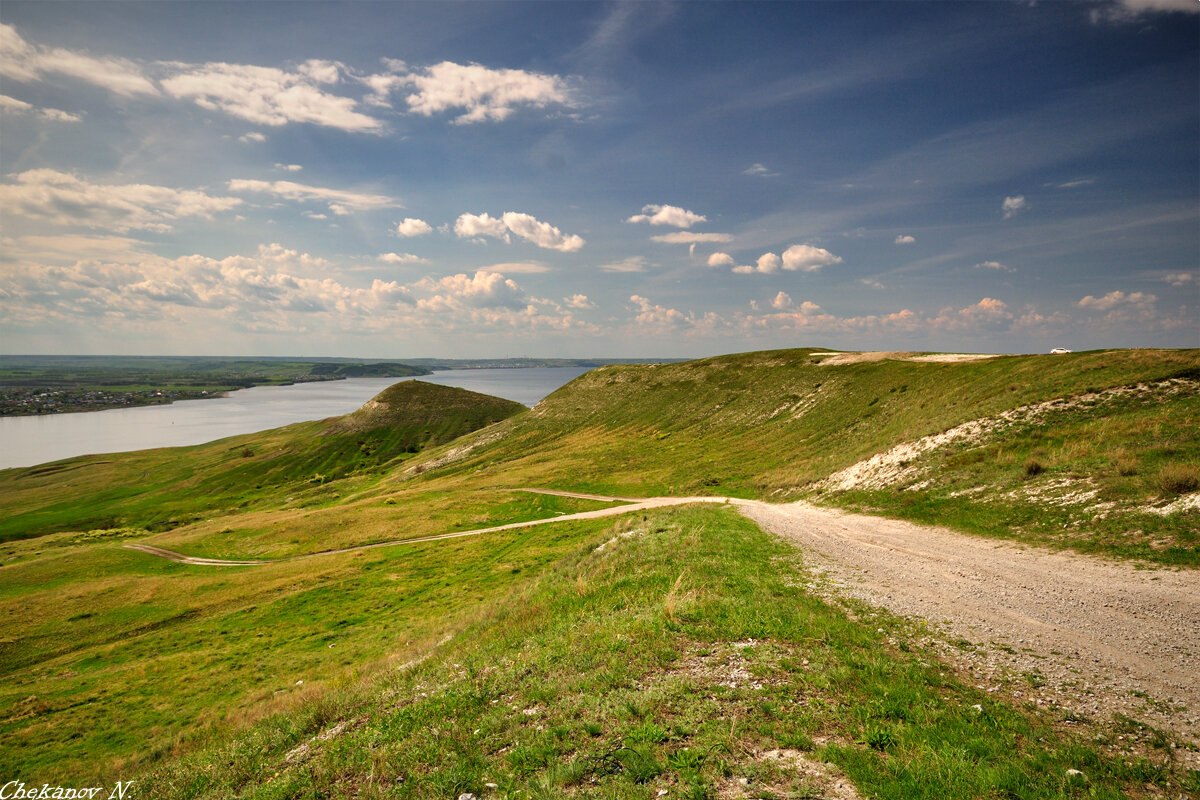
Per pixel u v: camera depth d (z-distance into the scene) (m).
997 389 44.56
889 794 6.95
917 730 8.50
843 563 20.94
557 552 52.44
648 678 10.97
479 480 101.69
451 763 8.89
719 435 93.50
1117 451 25.83
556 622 17.06
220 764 12.41
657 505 63.25
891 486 35.84
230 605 52.81
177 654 42.12
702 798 7.06
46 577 67.19
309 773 9.69
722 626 13.62
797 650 11.97
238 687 33.59
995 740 8.20
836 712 9.16
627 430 116.19
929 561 20.78
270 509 123.56
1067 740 8.50
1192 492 19.94
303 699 18.50
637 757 8.05
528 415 153.75
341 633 41.62
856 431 64.38
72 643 47.38
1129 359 37.88
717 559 21.55
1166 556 17.36
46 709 33.12
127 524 120.88
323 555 68.50
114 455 194.75
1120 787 7.35
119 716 31.34
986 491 28.59
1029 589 16.47
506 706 10.73
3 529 118.50
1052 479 26.22
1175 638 12.48
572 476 89.38
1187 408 28.45
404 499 93.62
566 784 7.73
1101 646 12.29
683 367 142.00
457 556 58.16
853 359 102.38
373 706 13.00
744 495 56.09
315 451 183.00
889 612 15.02
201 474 168.50
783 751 8.10
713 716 9.13
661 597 17.14
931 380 68.56
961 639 12.98
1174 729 8.91
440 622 35.19
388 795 8.38
